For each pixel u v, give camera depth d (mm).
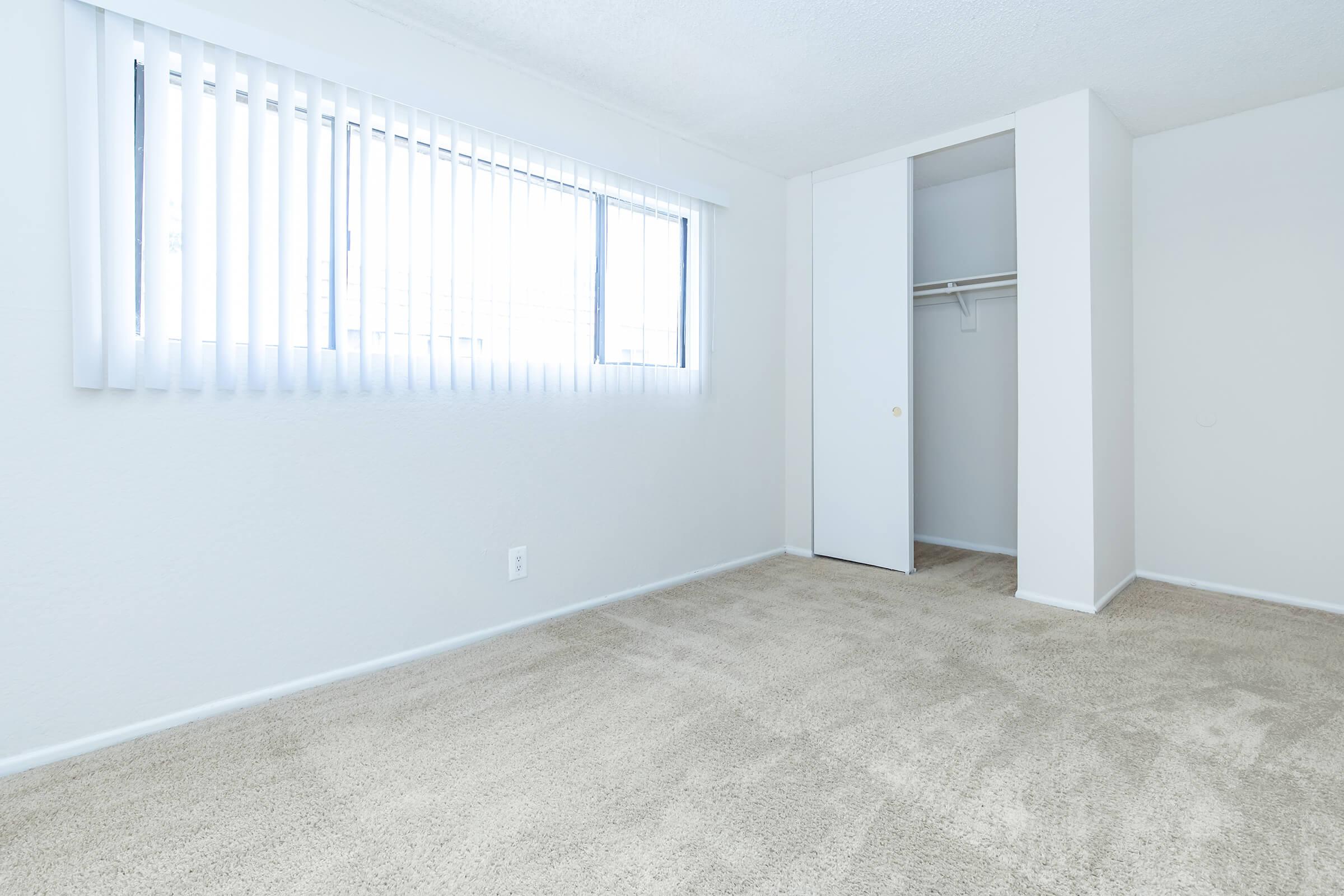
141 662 1896
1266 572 3182
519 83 2734
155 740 1875
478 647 2609
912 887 1296
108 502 1831
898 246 3658
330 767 1739
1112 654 2496
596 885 1304
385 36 2326
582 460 3033
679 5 2299
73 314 1749
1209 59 2682
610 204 3107
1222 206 3248
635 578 3293
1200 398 3340
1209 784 1640
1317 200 3012
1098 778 1670
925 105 3104
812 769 1725
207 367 1987
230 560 2045
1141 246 3490
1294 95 3010
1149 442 3500
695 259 3551
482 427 2650
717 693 2184
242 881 1316
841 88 2930
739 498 3877
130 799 1597
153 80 1830
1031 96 3023
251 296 2039
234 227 1999
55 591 1761
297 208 2135
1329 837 1433
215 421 2004
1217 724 1948
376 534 2369
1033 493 3166
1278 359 3125
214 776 1694
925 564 3945
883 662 2438
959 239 4344
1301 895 1263
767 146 3619
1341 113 2943
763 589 3410
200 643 1997
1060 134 3025
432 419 2498
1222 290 3258
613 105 3076
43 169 1713
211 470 2002
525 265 2744
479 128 2535
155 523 1907
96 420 1806
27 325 1702
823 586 3467
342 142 2209
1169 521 3457
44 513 1740
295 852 1404
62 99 1734
